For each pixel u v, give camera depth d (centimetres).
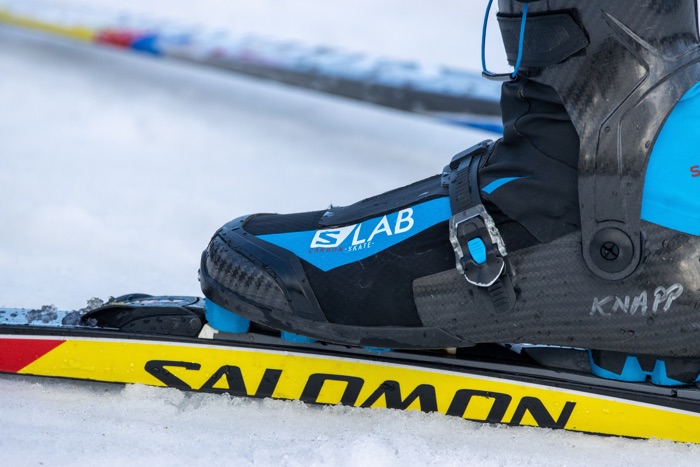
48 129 575
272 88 701
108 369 239
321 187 485
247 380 238
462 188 224
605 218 205
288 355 236
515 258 214
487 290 215
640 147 202
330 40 932
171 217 427
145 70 736
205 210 439
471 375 230
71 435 217
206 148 551
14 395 236
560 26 204
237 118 620
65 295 330
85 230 402
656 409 222
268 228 244
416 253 224
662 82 202
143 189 466
